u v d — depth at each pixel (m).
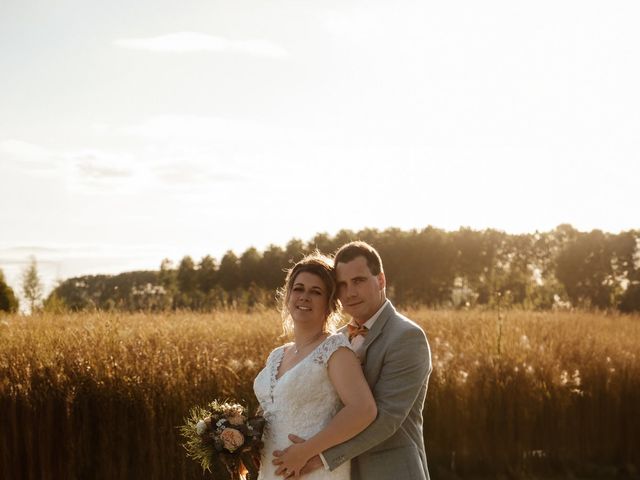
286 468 3.35
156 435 6.61
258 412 3.73
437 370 7.94
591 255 37.53
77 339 7.35
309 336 3.64
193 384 6.77
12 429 6.41
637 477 8.12
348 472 3.48
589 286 36.75
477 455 7.88
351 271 3.61
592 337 10.37
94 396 6.57
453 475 7.66
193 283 34.25
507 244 42.97
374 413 3.33
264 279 37.16
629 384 8.47
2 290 19.59
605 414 8.38
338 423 3.29
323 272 3.64
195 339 7.97
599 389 8.39
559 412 8.12
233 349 7.70
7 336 7.65
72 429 6.52
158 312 11.21
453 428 7.81
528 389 8.01
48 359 6.84
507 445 7.93
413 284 44.75
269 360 3.75
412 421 3.54
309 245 39.16
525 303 14.72
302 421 3.46
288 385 3.49
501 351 8.64
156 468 6.56
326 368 3.45
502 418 7.94
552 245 41.66
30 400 6.43
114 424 6.59
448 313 13.06
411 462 3.45
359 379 3.38
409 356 3.44
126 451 6.57
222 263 36.84
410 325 3.52
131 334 7.88
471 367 8.16
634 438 8.44
